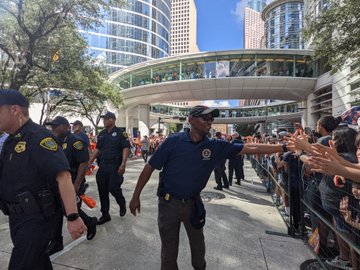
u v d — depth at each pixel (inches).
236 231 187.5
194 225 102.7
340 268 124.2
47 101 837.8
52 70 596.7
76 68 620.4
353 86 831.1
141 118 1541.6
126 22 2920.8
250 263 140.8
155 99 1413.6
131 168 562.6
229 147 106.2
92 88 711.1
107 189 199.6
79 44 623.2
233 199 285.3
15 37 522.6
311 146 87.0
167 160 106.5
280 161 206.7
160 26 3380.9
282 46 2373.3
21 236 82.0
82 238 169.2
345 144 132.4
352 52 354.3
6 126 85.2
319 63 1109.7
